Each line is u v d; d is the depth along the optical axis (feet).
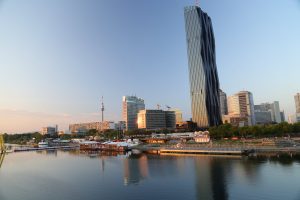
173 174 337.31
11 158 640.58
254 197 227.61
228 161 406.21
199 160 440.45
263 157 422.82
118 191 271.90
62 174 387.75
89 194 267.39
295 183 261.24
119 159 540.11
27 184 326.44
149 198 241.96
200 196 239.50
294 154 431.84
